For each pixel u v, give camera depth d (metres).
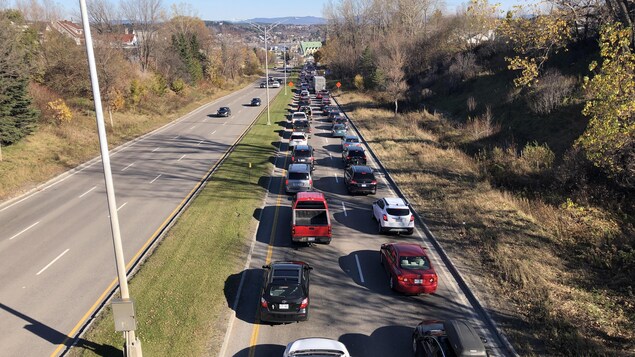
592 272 16.56
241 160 33.53
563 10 16.92
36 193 26.53
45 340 12.33
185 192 26.44
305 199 19.28
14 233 20.30
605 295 14.86
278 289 12.96
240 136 44.81
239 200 24.06
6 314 13.61
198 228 19.88
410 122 49.75
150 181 28.78
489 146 36.97
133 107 55.09
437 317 13.80
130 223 21.36
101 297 14.62
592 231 20.09
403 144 39.50
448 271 16.86
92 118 45.88
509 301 14.46
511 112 41.59
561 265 16.98
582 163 25.53
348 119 55.66
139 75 65.75
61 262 17.23
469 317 13.78
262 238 19.66
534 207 23.38
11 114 33.81
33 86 42.06
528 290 14.97
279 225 21.27
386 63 70.69
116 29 79.06
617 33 15.00
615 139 16.28
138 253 17.98
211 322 12.94
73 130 40.69
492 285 15.51
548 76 40.12
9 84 32.56
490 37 62.09
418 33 79.25
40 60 47.22
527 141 34.97
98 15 76.12
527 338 12.45
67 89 48.03
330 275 16.48
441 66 68.94
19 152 32.91
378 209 21.22
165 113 58.00
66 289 15.16
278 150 38.00
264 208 23.59
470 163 32.47
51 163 32.41
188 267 16.16
